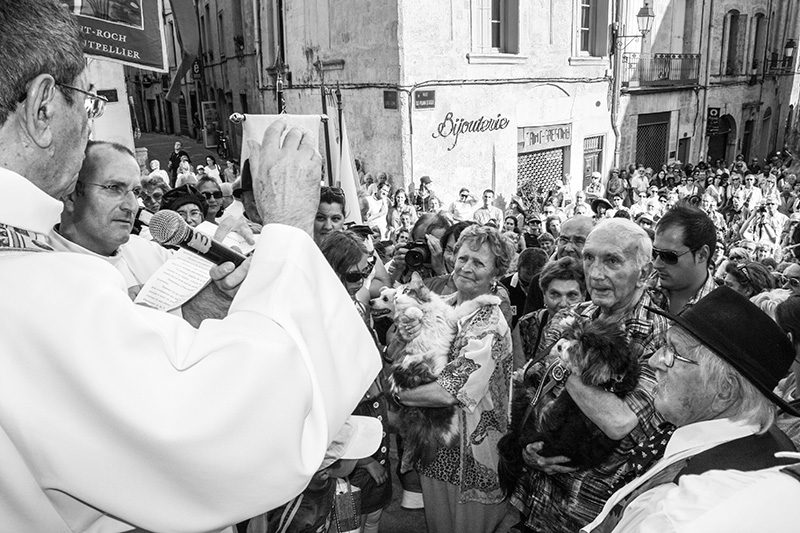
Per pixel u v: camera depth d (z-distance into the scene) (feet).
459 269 10.06
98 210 6.33
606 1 54.60
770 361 4.87
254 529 4.30
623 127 60.13
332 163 15.46
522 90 49.90
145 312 2.92
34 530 2.66
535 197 47.14
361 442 4.66
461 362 8.82
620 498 5.11
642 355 7.75
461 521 9.37
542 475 8.18
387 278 14.29
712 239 10.38
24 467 2.56
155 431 2.52
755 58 78.18
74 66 2.90
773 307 10.44
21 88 2.71
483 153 48.32
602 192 52.42
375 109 45.93
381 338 12.45
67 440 2.52
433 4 43.16
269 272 3.27
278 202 3.48
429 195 41.98
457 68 45.34
